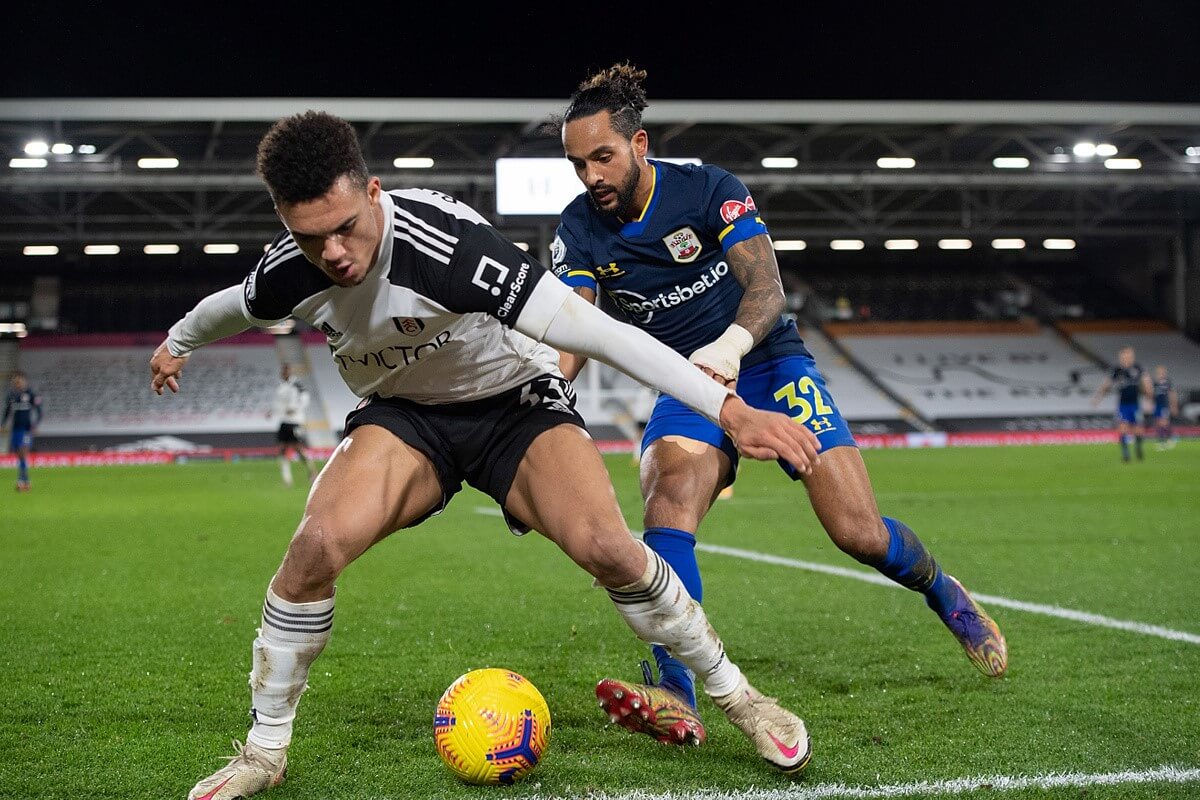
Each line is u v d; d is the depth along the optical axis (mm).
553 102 23156
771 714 2865
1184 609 5500
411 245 2584
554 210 23312
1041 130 28062
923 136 29078
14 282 39031
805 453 2377
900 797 2756
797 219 36938
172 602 5961
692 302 3727
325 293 2672
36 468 26562
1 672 4250
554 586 6469
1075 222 37062
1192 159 29688
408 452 2934
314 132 2266
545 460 2891
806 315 41906
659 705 2883
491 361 2896
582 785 2859
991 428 34969
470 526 10164
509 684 2914
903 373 38000
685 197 3588
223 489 16516
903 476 16625
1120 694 3805
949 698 3775
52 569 7352
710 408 2463
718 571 7008
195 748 3248
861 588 6285
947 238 38156
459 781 2910
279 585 2730
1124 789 2809
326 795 2812
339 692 3904
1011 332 40656
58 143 24406
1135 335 39875
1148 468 18078
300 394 17531
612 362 2545
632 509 11523
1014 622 5148
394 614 5531
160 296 39656
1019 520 10062
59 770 3047
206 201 31906
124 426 33375
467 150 27656
